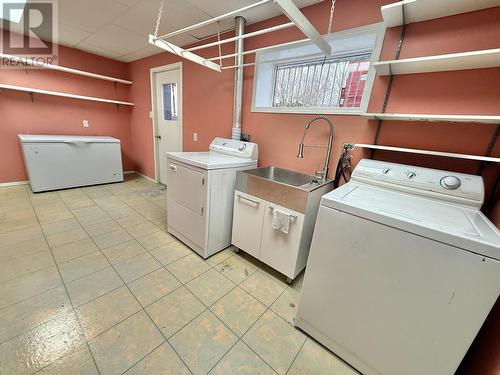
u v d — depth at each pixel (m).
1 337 1.15
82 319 1.29
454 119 1.18
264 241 1.77
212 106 2.75
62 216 2.54
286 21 1.94
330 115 1.78
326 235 1.12
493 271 0.75
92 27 2.53
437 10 1.22
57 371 1.02
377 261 0.98
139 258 1.91
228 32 2.40
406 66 1.33
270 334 1.30
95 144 3.51
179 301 1.49
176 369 1.08
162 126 3.70
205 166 1.74
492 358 0.91
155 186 3.87
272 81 2.23
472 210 1.12
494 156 1.22
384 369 1.04
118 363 1.08
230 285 1.68
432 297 0.87
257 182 1.73
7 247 1.90
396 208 1.04
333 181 1.78
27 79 3.13
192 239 2.04
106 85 3.90
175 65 3.12
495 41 1.17
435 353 0.90
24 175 3.37
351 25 1.59
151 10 2.06
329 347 1.22
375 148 1.58
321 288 1.18
